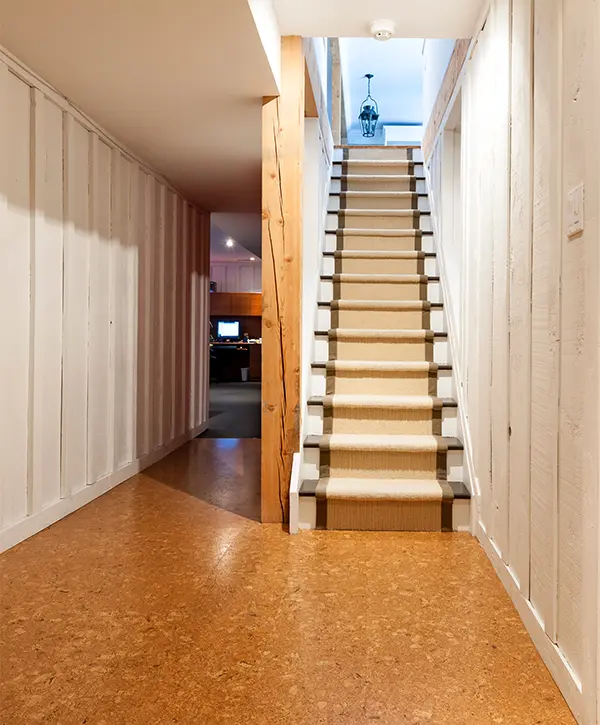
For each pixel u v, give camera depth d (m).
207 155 3.83
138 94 2.87
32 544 2.62
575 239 1.49
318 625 1.91
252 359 12.62
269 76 2.64
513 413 2.08
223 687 1.57
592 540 1.37
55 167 2.88
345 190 5.20
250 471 4.02
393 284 4.07
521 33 1.99
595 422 1.35
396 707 1.49
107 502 3.27
